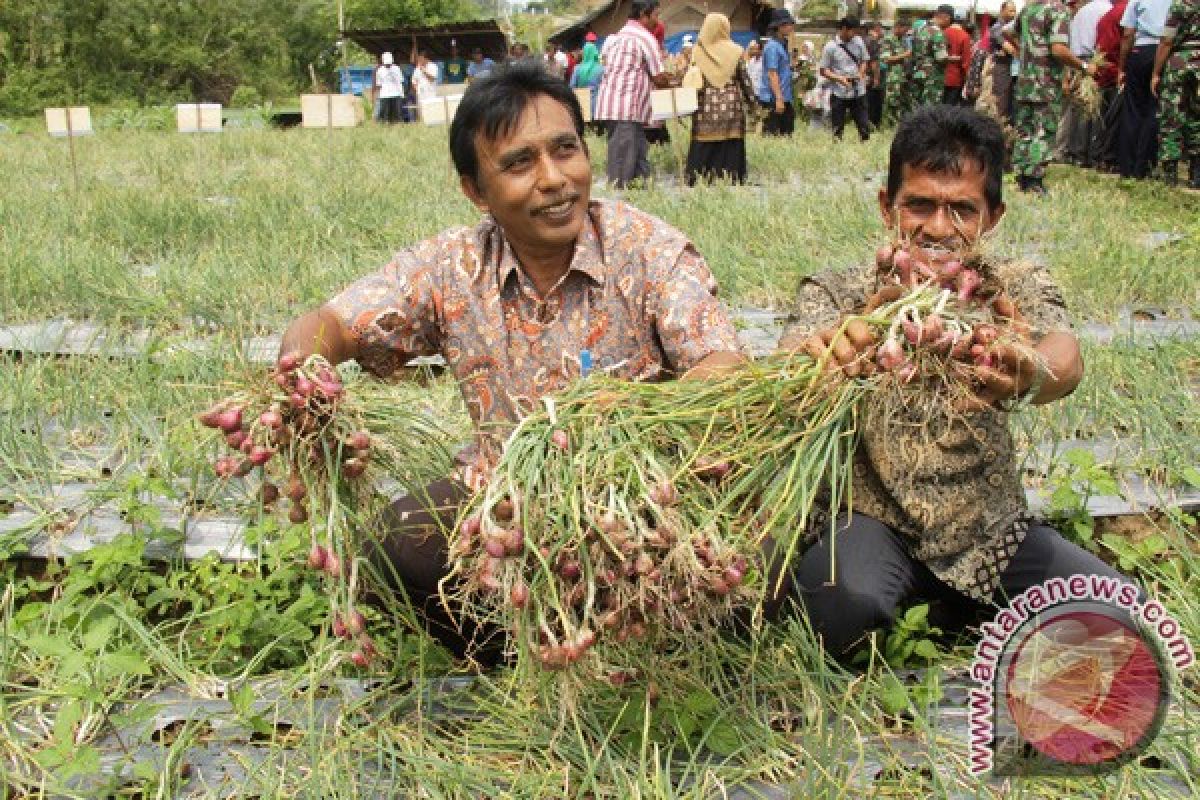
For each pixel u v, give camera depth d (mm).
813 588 2621
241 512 3506
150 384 4379
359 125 19734
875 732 2459
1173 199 8898
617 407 2266
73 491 3666
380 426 2473
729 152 10398
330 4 42000
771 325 5473
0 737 2488
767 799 2262
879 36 16578
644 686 2430
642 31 10055
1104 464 3691
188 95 37250
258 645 2914
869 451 2623
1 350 4957
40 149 14859
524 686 2482
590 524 2068
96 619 2953
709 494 2244
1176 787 2309
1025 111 9312
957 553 2668
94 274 5906
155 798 2293
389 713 2504
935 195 2527
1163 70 9680
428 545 2609
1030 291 2623
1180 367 4527
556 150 2391
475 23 29578
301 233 7195
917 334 2080
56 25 35562
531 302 2584
